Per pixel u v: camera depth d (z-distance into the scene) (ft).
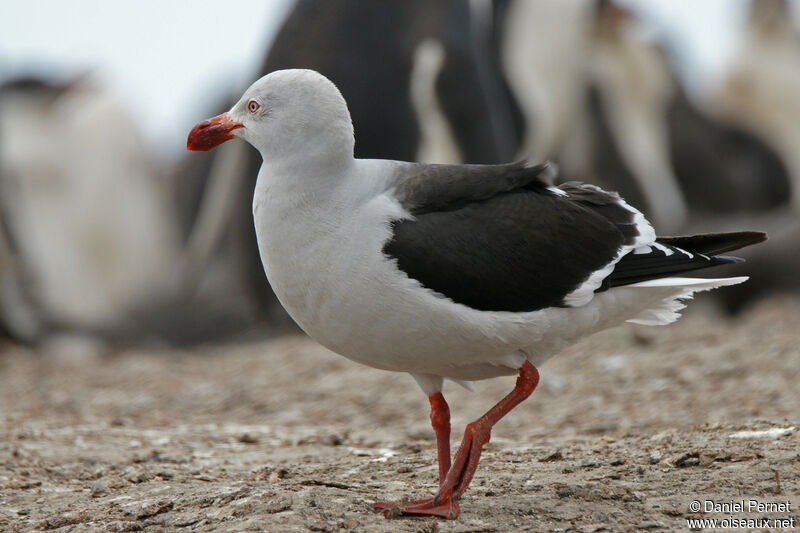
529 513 24.91
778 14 102.22
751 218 82.17
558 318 25.44
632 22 91.15
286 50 65.57
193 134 26.00
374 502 25.81
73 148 87.40
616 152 88.84
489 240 24.90
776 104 99.81
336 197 24.66
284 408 45.68
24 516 27.27
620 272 25.86
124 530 25.35
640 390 43.42
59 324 74.69
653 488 26.45
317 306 24.95
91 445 35.63
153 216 91.81
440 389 27.17
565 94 87.10
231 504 25.98
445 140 66.49
